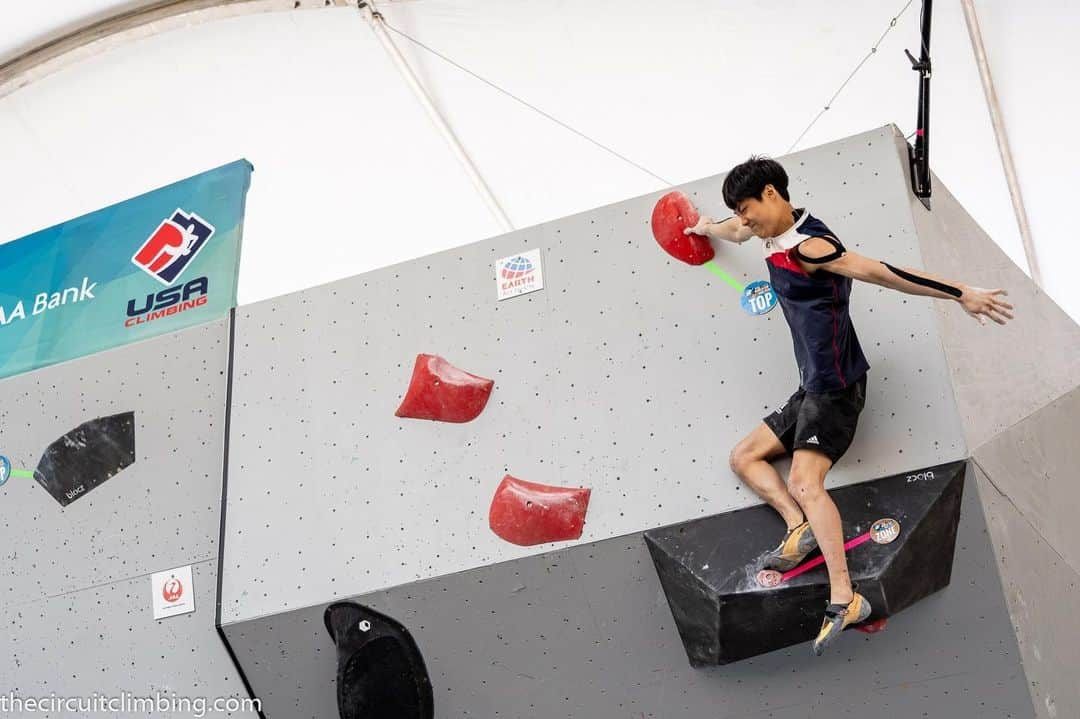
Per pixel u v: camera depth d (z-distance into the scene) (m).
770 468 4.11
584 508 4.39
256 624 4.76
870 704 4.34
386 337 4.88
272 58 8.48
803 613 4.00
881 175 4.38
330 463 4.82
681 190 4.59
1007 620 4.11
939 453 4.02
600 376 4.52
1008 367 4.56
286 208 9.06
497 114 8.42
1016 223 8.23
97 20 8.49
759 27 7.75
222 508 4.92
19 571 5.37
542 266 4.71
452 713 4.76
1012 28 7.41
